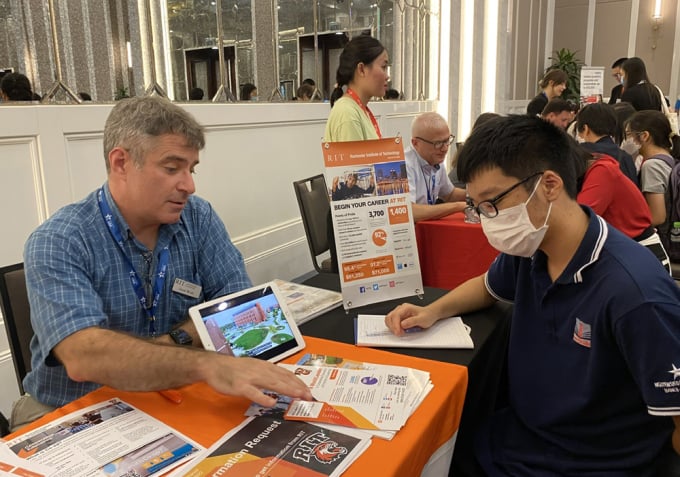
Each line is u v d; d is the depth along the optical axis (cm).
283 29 361
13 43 205
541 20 901
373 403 88
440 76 629
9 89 205
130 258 116
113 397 92
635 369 90
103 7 241
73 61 230
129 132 104
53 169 221
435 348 116
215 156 310
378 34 482
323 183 279
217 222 138
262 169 348
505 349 134
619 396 99
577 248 99
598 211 205
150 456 75
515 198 98
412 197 258
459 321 130
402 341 118
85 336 95
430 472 92
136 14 258
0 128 200
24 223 214
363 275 145
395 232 149
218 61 312
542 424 108
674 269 251
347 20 430
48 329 98
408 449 76
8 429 117
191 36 291
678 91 855
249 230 344
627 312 89
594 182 205
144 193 107
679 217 261
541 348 109
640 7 864
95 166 243
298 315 134
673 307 87
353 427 81
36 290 101
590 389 99
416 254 151
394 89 529
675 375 86
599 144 248
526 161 96
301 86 387
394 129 517
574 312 100
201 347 109
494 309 138
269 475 70
